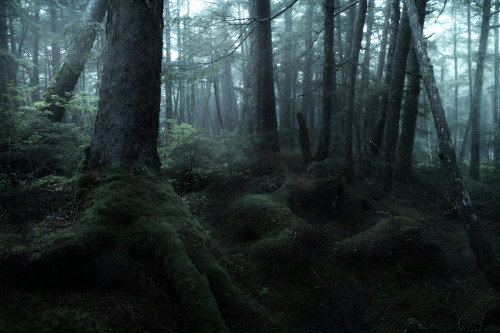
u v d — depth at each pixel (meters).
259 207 6.76
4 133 6.79
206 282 3.30
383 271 5.86
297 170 8.77
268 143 10.35
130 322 2.88
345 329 4.43
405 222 6.97
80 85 24.02
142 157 4.42
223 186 7.90
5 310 2.51
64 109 9.84
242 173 8.59
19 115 7.63
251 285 4.62
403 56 10.47
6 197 4.35
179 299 3.18
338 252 6.26
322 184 7.95
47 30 18.95
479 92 17.20
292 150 12.20
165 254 3.42
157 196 4.12
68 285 3.11
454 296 4.93
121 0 4.39
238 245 6.04
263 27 10.70
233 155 8.83
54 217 3.82
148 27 4.46
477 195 11.89
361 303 5.04
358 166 11.40
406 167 11.90
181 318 3.09
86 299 2.98
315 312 4.66
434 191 11.69
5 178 5.38
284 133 11.32
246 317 3.63
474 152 16.89
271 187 8.24
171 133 9.70
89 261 3.23
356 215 8.19
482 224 9.05
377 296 5.21
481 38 17.70
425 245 6.54
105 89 4.39
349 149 9.52
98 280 3.21
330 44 8.98
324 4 8.94
